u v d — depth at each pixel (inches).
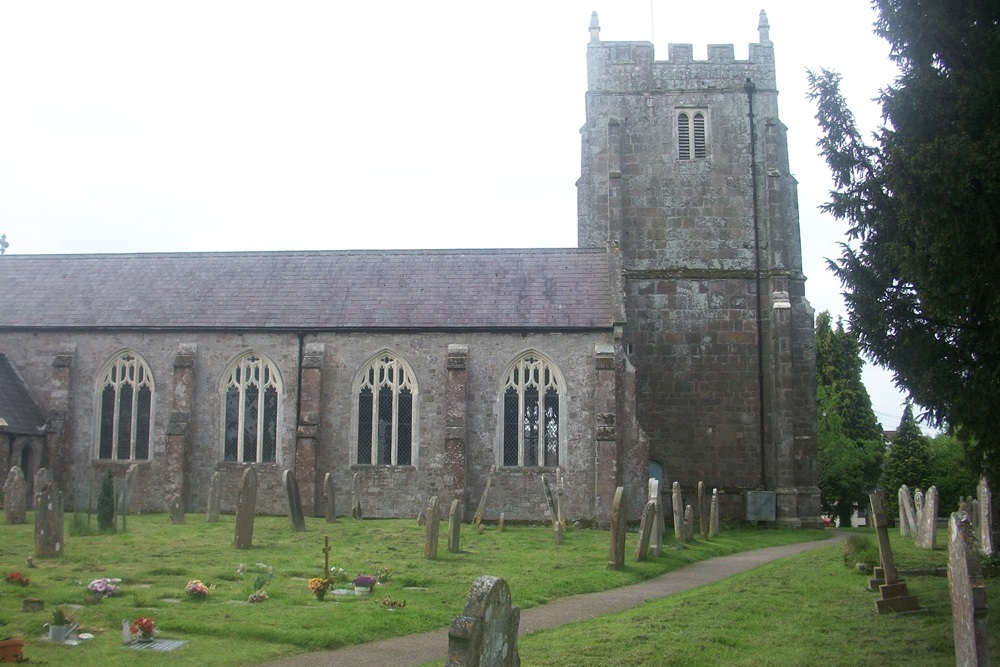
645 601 775.1
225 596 705.6
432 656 557.6
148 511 1558.8
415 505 1513.3
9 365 1622.8
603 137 1850.4
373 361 1562.5
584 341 1526.8
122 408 1601.9
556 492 1491.1
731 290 1776.6
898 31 658.8
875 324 694.5
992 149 577.9
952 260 591.2
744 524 1689.2
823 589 800.3
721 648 566.9
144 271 1758.1
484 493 1414.9
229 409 1582.2
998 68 610.5
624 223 1822.1
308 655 556.1
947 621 636.7
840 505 2706.7
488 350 1540.4
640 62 1872.5
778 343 1721.2
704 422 1737.2
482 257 1720.0
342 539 1097.4
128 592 706.8
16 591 690.8
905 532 1445.6
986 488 998.4
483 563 932.6
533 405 1526.8
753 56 1865.2
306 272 1722.4
